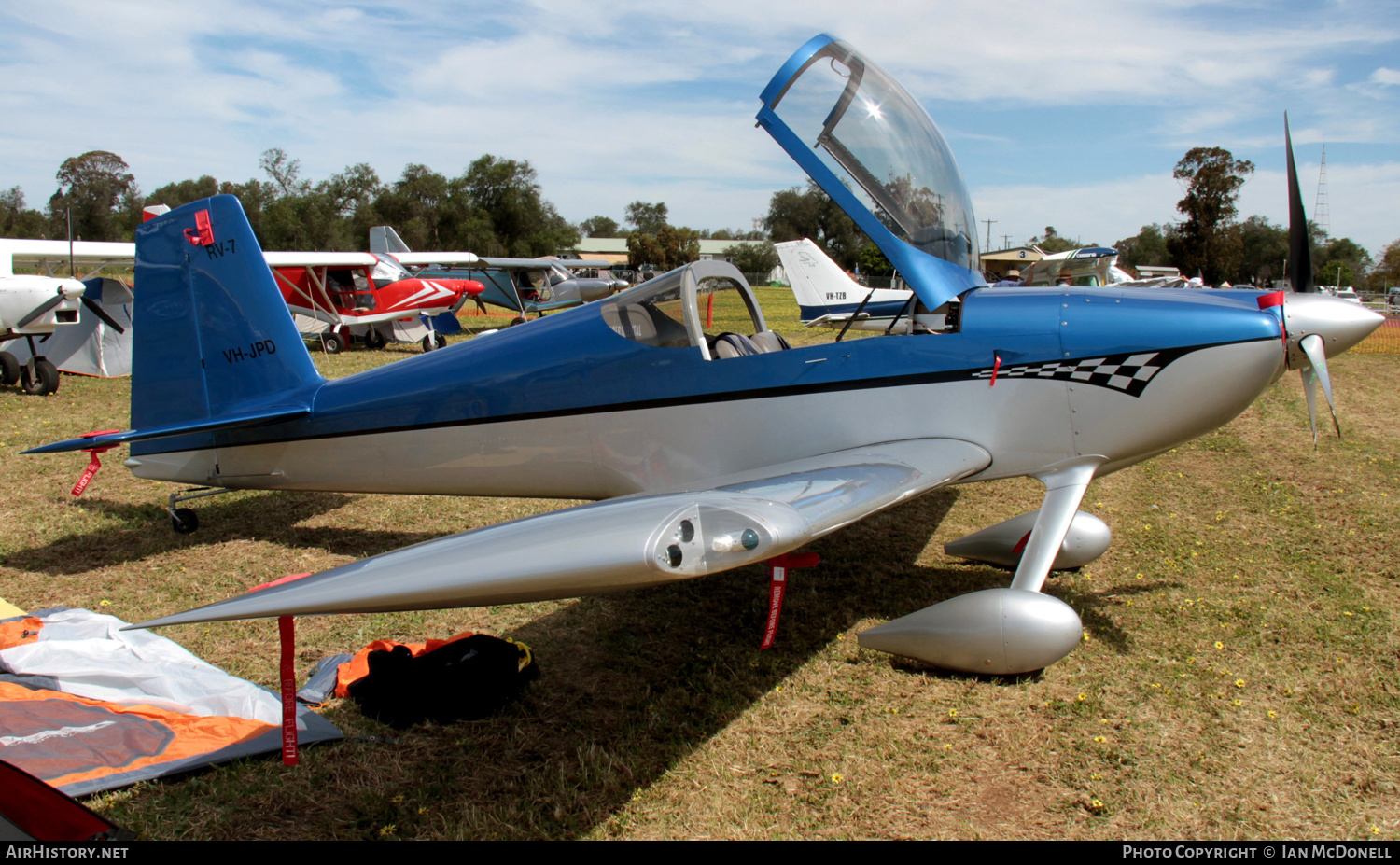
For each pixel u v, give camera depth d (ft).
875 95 12.34
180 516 15.66
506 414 13.16
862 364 11.69
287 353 14.43
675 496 7.70
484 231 206.49
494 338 13.38
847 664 10.47
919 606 12.30
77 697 8.85
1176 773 7.98
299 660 10.50
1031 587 10.57
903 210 12.00
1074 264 66.13
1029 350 11.19
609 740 8.71
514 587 6.00
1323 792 7.64
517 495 13.76
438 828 7.30
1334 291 98.99
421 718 8.98
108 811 7.32
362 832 7.23
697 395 12.21
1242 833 7.10
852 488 8.84
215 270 14.53
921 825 7.32
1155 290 11.66
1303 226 13.48
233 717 8.71
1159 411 10.94
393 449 13.92
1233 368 10.69
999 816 7.43
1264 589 12.64
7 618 11.07
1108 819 7.34
